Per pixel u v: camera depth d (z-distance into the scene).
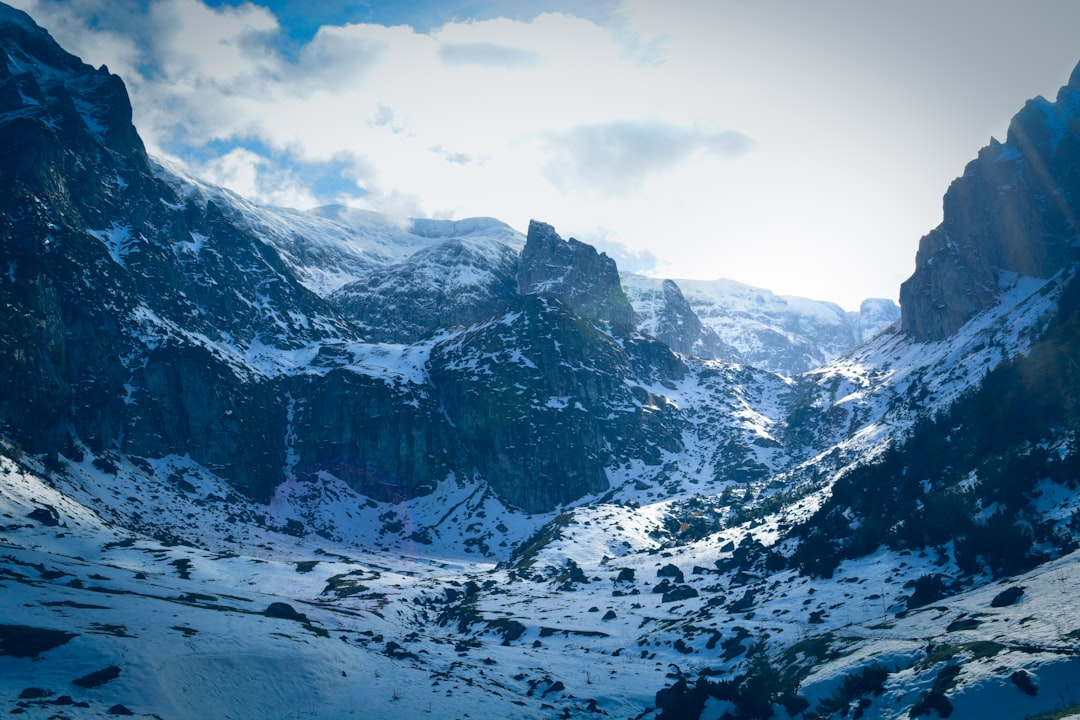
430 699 110.81
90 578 157.00
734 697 101.12
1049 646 80.94
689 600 175.38
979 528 138.75
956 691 78.62
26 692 90.25
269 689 107.19
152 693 96.69
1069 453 152.00
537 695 120.69
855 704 87.75
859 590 141.62
